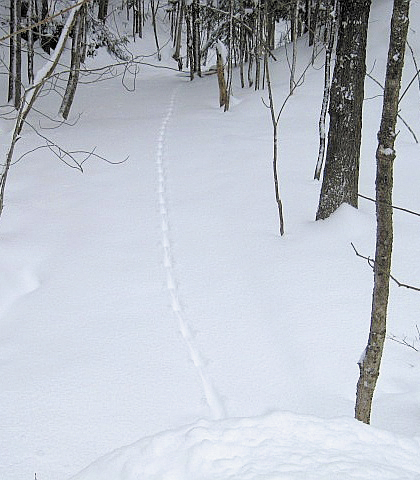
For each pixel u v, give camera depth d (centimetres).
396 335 434
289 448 207
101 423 322
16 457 292
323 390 366
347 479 185
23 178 775
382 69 1153
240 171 800
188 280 505
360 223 607
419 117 993
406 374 387
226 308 462
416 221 639
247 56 1775
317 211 647
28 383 357
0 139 988
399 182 754
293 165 825
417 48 1184
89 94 1513
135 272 516
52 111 1279
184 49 2733
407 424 331
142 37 2667
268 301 476
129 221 631
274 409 343
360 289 499
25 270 518
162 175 788
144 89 1619
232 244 579
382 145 285
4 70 1645
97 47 2153
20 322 438
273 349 409
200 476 189
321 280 512
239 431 216
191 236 596
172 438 211
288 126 1018
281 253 561
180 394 352
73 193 717
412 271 534
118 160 861
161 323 436
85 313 449
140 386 358
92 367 376
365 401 302
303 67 1298
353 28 601
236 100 1260
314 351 409
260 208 673
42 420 323
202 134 1003
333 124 621
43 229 604
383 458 211
